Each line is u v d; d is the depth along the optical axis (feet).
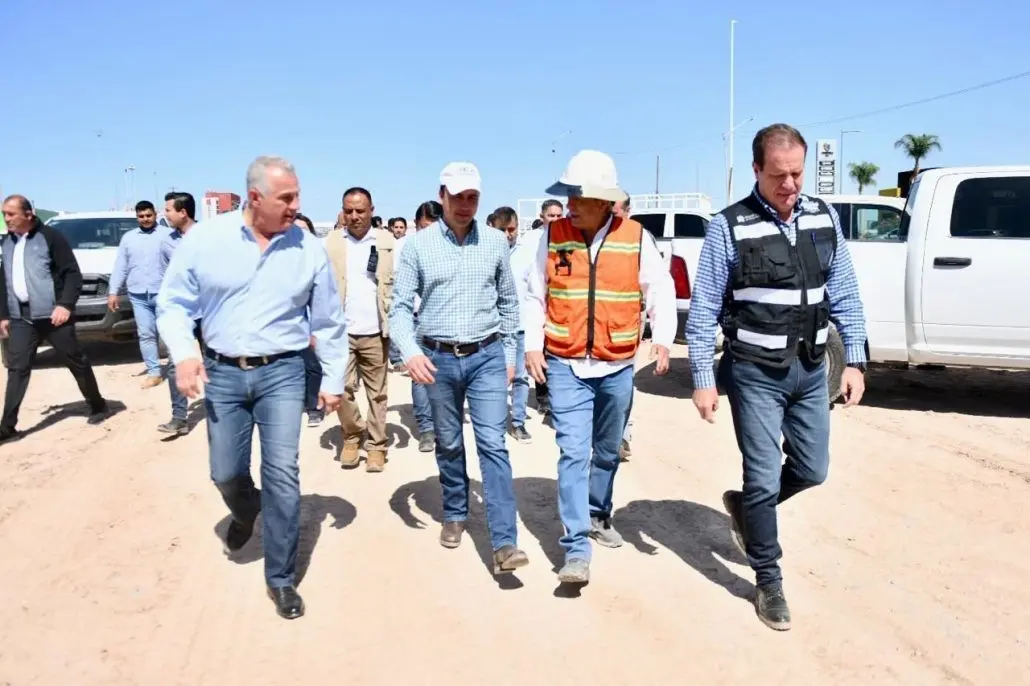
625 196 13.09
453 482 15.30
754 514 12.35
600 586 13.78
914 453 21.35
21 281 24.00
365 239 19.86
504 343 14.64
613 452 14.52
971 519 16.67
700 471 20.30
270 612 12.94
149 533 16.35
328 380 13.34
